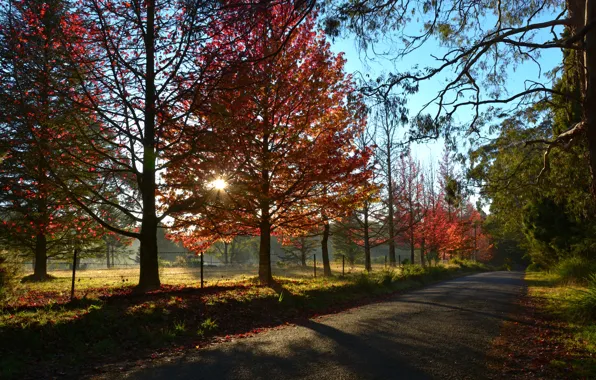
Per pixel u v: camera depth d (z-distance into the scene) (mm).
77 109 12461
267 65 13898
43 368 5977
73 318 7781
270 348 7109
